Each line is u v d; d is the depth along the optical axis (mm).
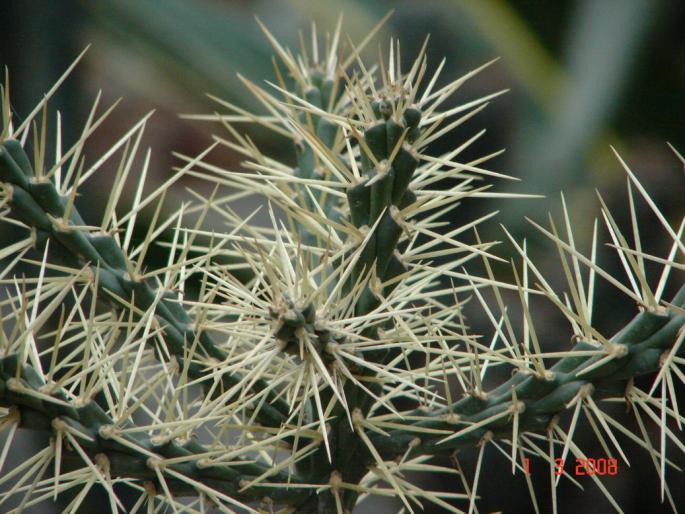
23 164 739
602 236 1288
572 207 1319
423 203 752
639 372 722
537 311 1278
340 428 757
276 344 712
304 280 704
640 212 1292
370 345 745
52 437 711
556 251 1302
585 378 729
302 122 867
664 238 1287
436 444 751
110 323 763
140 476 729
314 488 767
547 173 1323
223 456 731
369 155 721
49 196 741
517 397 738
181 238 1224
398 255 746
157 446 730
